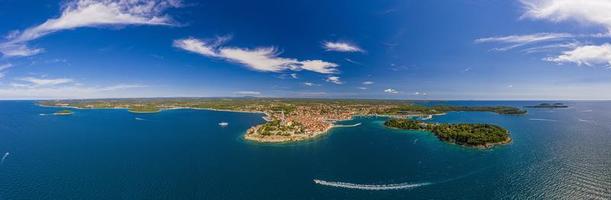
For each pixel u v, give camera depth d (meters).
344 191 169.50
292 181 184.00
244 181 183.75
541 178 184.88
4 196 156.50
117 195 159.88
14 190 164.62
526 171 198.38
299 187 174.50
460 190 169.50
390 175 194.62
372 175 194.88
